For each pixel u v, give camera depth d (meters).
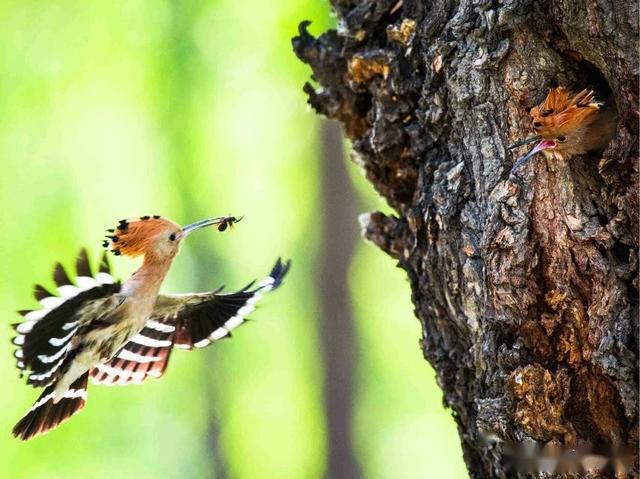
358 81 7.75
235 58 17.95
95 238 18.12
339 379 19.94
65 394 7.48
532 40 6.76
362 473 20.11
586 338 6.45
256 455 23.67
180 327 8.12
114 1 17.69
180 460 21.80
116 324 7.35
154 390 20.70
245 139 20.50
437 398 25.02
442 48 7.02
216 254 21.75
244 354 23.36
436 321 7.38
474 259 6.86
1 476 17.47
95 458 18.92
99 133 18.17
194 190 19.86
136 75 18.02
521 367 6.59
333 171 20.06
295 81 18.08
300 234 22.78
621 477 6.37
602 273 6.42
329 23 16.80
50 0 17.70
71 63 17.75
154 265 7.54
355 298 23.89
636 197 6.30
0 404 16.83
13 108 17.50
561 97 6.62
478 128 6.95
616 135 6.41
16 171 17.52
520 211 6.69
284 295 23.41
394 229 7.98
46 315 6.96
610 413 6.43
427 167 7.31
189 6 17.69
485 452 7.18
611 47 6.32
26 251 17.28
